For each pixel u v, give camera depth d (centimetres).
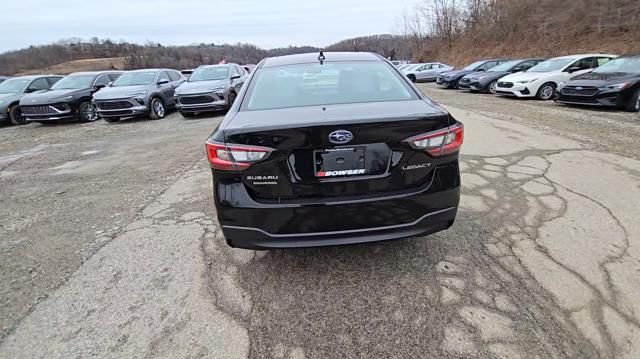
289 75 286
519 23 2889
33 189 469
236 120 224
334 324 202
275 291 231
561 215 309
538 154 489
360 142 204
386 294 223
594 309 200
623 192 350
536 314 200
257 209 211
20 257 291
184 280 247
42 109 1067
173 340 194
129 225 339
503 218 310
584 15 2366
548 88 1141
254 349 187
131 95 1044
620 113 809
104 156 638
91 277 257
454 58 3606
